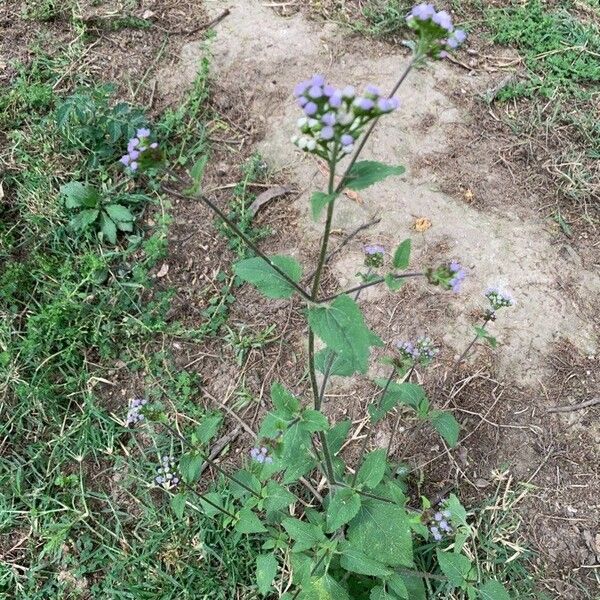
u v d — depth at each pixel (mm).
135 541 470
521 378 529
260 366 544
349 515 368
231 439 512
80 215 581
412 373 529
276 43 696
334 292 566
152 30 702
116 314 554
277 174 631
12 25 688
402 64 692
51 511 475
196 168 288
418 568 453
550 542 468
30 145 617
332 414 521
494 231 591
